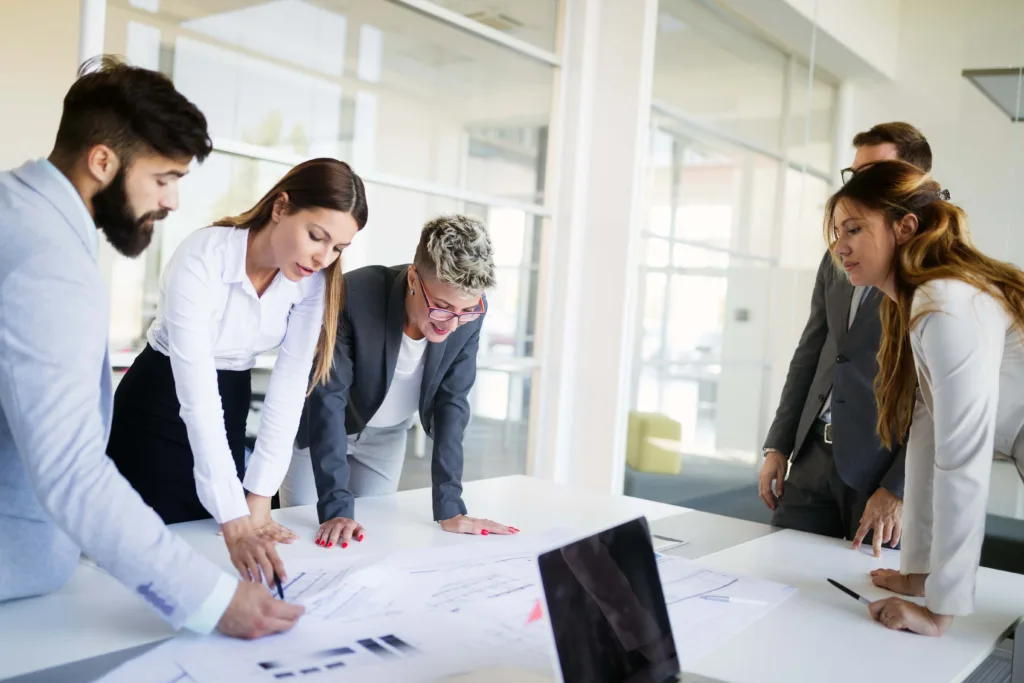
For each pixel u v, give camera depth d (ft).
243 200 10.22
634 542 3.72
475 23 13.15
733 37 14.47
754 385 14.49
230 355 6.21
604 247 15.05
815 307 8.80
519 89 14.17
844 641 4.38
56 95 8.70
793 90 13.87
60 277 3.68
